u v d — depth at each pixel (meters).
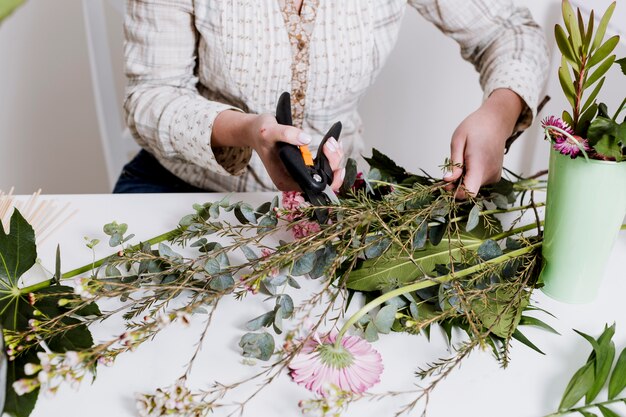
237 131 0.90
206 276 0.68
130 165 1.33
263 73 1.11
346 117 1.25
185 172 1.24
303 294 0.72
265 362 0.62
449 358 0.63
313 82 1.14
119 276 0.69
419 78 1.73
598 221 0.65
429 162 1.82
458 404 0.58
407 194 0.74
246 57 1.10
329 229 0.67
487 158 0.87
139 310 0.64
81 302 0.63
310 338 0.60
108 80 1.61
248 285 0.63
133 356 0.62
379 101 1.80
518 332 0.65
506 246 0.75
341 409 0.55
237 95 1.15
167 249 0.71
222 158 1.00
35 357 0.58
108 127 1.65
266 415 0.56
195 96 1.10
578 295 0.71
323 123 1.21
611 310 0.71
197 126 0.96
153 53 1.09
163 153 1.04
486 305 0.64
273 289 0.72
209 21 1.08
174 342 0.64
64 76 1.91
